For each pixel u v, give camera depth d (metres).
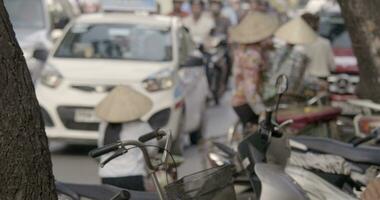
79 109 10.90
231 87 20.33
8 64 3.92
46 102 11.00
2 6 3.95
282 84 5.79
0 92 3.89
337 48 15.45
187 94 11.69
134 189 6.12
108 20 12.48
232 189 4.79
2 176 3.92
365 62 8.48
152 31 12.20
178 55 11.79
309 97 9.54
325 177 5.95
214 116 15.77
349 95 13.84
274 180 4.90
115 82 11.01
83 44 12.04
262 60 8.88
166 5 21.38
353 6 8.31
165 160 4.89
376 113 8.78
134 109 6.26
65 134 10.94
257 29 8.91
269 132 5.51
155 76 11.09
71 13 17.12
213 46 18.06
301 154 6.17
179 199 4.50
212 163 6.68
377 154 5.95
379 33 8.28
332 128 8.81
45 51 12.44
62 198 5.27
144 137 4.92
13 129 3.92
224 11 24.78
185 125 11.73
